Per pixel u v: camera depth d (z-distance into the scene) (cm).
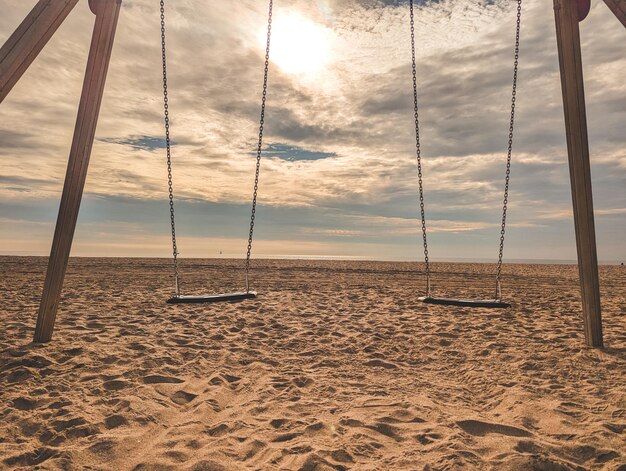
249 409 361
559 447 289
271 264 2548
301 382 438
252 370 475
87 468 265
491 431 321
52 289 546
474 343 595
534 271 2252
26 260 2423
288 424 330
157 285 1253
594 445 291
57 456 277
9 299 902
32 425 324
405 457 276
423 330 673
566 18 557
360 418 340
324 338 617
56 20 427
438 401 387
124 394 387
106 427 323
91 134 550
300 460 269
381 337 629
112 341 564
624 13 430
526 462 262
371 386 428
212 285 1267
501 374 464
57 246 546
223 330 651
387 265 2786
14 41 404
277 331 659
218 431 318
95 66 539
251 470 260
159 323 691
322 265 2566
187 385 419
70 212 548
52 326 551
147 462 269
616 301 1013
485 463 266
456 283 1474
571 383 429
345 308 870
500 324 719
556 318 779
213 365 489
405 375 469
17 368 443
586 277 562
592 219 560
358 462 270
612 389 408
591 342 559
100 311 775
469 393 416
